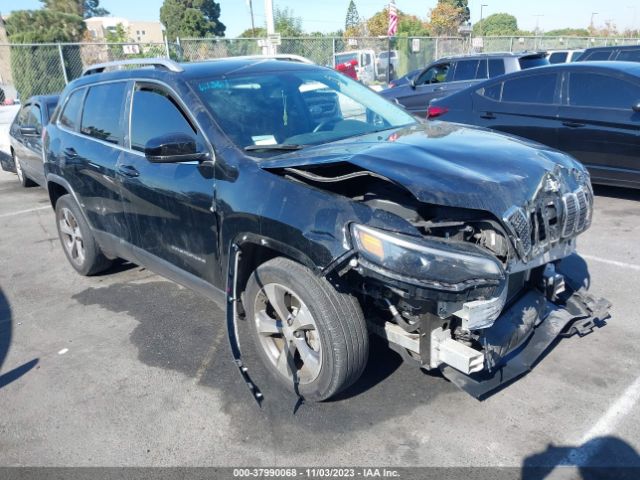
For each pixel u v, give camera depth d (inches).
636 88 250.8
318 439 113.6
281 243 112.6
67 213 203.6
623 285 174.9
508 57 452.8
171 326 166.4
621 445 107.2
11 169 398.9
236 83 149.3
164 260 156.4
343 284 109.5
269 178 118.8
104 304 185.3
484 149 122.1
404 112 170.1
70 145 189.2
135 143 159.6
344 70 738.2
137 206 158.4
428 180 103.0
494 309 103.5
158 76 153.4
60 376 143.3
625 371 130.0
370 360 138.9
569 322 136.0
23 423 125.1
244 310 135.8
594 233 225.1
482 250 102.7
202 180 133.0
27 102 364.5
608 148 261.1
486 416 117.4
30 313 182.5
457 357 102.9
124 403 129.9
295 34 1334.9
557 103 277.3
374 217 101.9
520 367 115.1
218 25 2433.6
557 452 106.4
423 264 96.9
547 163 119.3
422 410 120.4
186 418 123.0
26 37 1091.9
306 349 118.9
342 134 145.1
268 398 127.7
